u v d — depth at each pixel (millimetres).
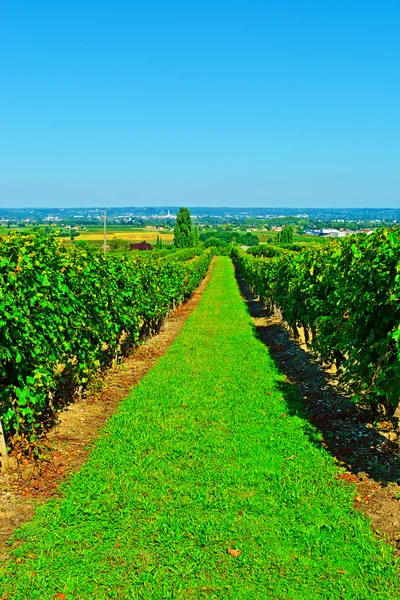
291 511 5465
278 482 6094
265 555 4762
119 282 12203
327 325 9867
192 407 8898
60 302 8055
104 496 5805
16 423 6562
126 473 6363
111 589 4355
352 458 6723
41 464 6605
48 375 7238
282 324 17531
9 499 5758
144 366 12344
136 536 5070
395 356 6656
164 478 6227
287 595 4262
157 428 7895
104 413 8766
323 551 4801
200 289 34531
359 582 4398
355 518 5312
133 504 5645
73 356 8906
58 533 5094
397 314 6668
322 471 6363
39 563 4641
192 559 4727
